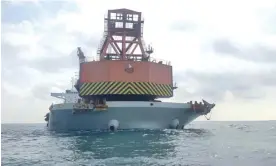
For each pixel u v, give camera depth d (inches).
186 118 1660.9
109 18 1793.8
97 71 1609.3
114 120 1471.5
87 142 1085.1
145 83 1583.4
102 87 1587.1
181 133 1432.1
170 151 853.8
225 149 898.1
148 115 1489.9
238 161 714.2
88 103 1489.9
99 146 965.8
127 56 1824.6
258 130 1953.7
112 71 1583.4
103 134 1359.5
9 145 1128.8
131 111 1460.4
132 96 1622.8
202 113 1662.2
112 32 1812.3
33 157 805.2
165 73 1695.4
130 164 677.3
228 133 1571.1
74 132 1584.6
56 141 1192.2
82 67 1664.6
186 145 981.8
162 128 1558.8
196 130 1792.6
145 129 1508.4
